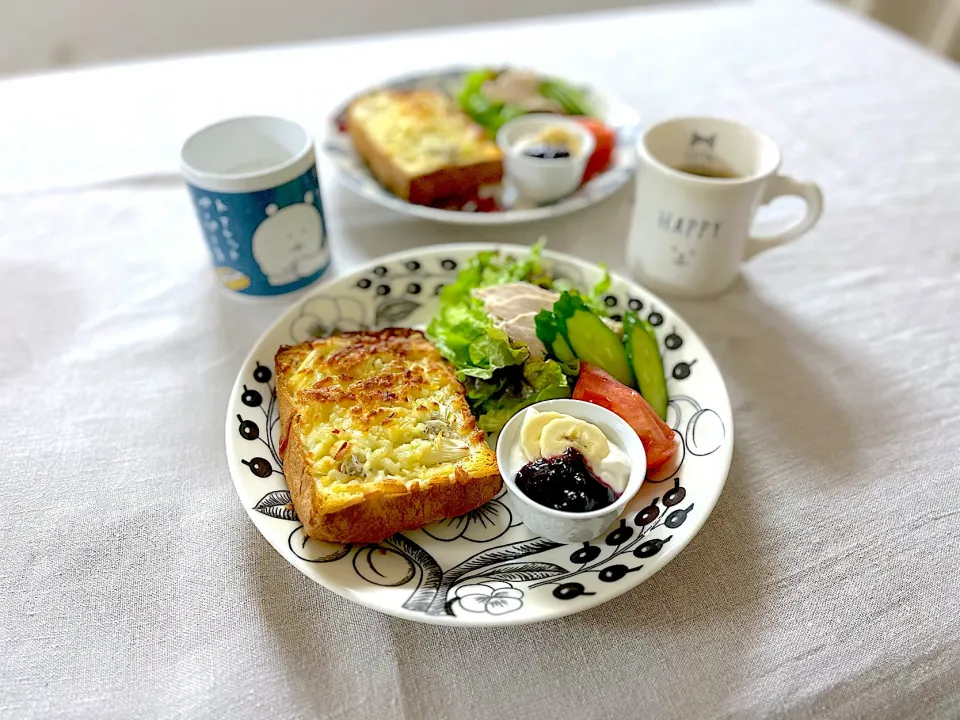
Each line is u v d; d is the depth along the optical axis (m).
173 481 0.37
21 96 0.65
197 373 0.43
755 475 0.38
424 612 0.30
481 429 0.39
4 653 0.31
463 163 0.53
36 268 0.49
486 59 0.73
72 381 0.42
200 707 0.29
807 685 0.30
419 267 0.47
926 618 0.32
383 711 0.29
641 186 0.45
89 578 0.33
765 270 0.50
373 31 1.24
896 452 0.39
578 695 0.30
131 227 0.53
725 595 0.33
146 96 0.66
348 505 0.32
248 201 0.42
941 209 0.55
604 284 0.45
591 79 0.69
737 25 0.78
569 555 0.33
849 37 0.76
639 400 0.38
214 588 0.33
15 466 0.38
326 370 0.38
